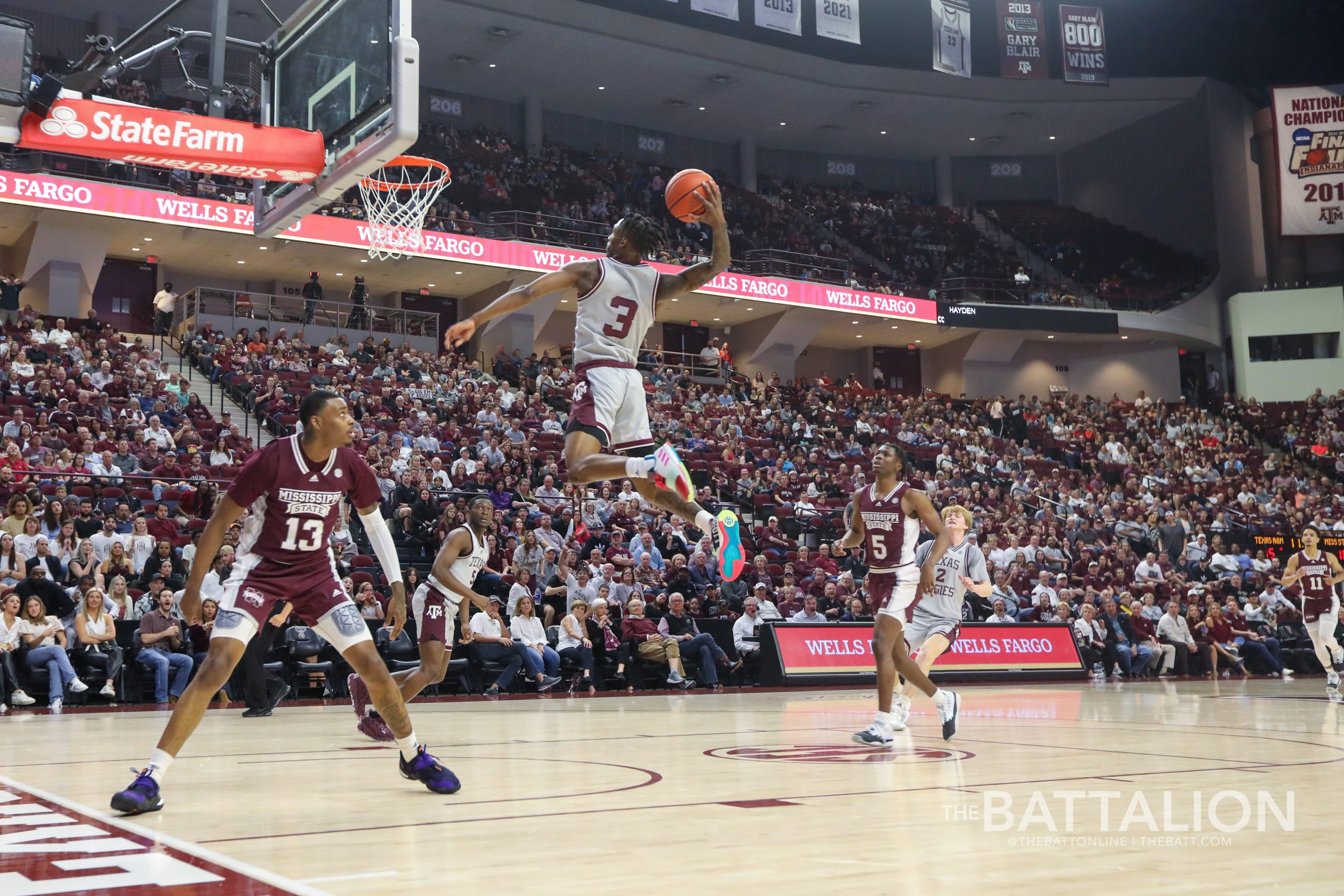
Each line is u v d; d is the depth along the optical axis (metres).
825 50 30.59
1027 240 34.91
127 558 11.50
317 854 2.90
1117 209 35.62
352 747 6.25
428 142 28.55
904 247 33.78
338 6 9.08
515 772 4.89
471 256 23.78
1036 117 34.22
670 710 9.60
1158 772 4.78
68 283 21.59
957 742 6.36
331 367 20.64
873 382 32.41
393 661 11.83
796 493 20.34
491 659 12.26
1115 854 2.88
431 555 14.21
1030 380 33.22
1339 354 31.77
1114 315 31.14
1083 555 19.67
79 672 10.60
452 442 18.36
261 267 24.72
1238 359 32.72
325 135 9.05
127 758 5.52
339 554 13.38
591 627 13.07
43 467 13.74
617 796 4.04
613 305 4.48
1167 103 33.97
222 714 9.45
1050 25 32.88
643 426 4.52
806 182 35.84
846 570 17.30
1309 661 17.86
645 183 32.06
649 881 2.55
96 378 17.19
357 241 22.56
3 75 7.89
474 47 28.69
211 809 3.75
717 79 31.02
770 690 13.22
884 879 2.56
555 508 15.84
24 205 19.80
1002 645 14.79
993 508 21.75
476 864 2.75
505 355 24.55
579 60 29.64
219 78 9.62
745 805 3.79
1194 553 21.14
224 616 3.93
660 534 16.44
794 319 29.08
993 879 2.56
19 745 6.27
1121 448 28.36
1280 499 26.19
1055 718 8.38
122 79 25.30
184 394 18.12
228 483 14.54
